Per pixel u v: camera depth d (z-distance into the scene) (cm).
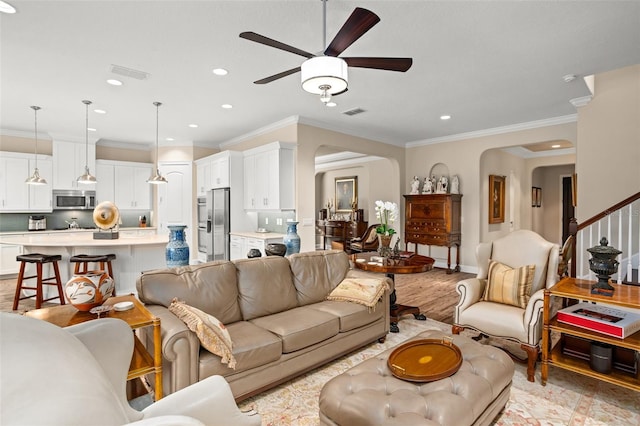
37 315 182
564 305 300
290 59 321
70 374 63
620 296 220
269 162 543
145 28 265
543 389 232
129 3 232
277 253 340
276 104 463
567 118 525
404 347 201
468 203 652
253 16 250
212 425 122
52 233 618
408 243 704
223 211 614
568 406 212
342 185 1009
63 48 297
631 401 218
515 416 202
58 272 411
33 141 621
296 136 535
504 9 243
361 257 393
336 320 262
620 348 220
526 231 304
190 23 259
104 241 431
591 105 441
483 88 404
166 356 179
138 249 466
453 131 636
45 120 538
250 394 212
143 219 733
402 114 517
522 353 288
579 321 230
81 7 236
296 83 383
